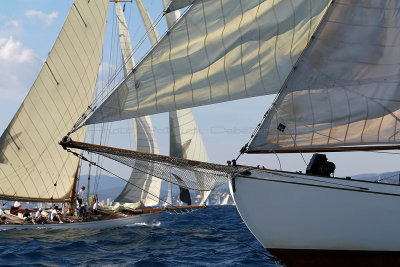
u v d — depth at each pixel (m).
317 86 15.73
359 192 15.38
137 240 27.81
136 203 37.19
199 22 16.05
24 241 25.88
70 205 34.94
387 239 15.55
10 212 33.78
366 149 16.42
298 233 15.61
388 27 15.66
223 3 16.08
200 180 16.03
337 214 15.43
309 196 15.39
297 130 15.69
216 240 28.33
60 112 32.84
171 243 26.94
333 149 16.36
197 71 16.05
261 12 16.28
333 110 15.70
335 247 15.66
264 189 15.43
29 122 31.98
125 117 15.87
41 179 33.25
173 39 15.94
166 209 37.00
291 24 16.44
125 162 16.44
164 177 16.31
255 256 22.55
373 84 15.70
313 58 15.76
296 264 15.98
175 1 16.17
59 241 26.23
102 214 34.28
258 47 16.36
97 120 15.80
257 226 15.73
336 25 15.80
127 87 15.73
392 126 15.63
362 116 15.70
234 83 16.28
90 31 33.50
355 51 15.73
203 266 20.12
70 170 34.53
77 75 33.19
